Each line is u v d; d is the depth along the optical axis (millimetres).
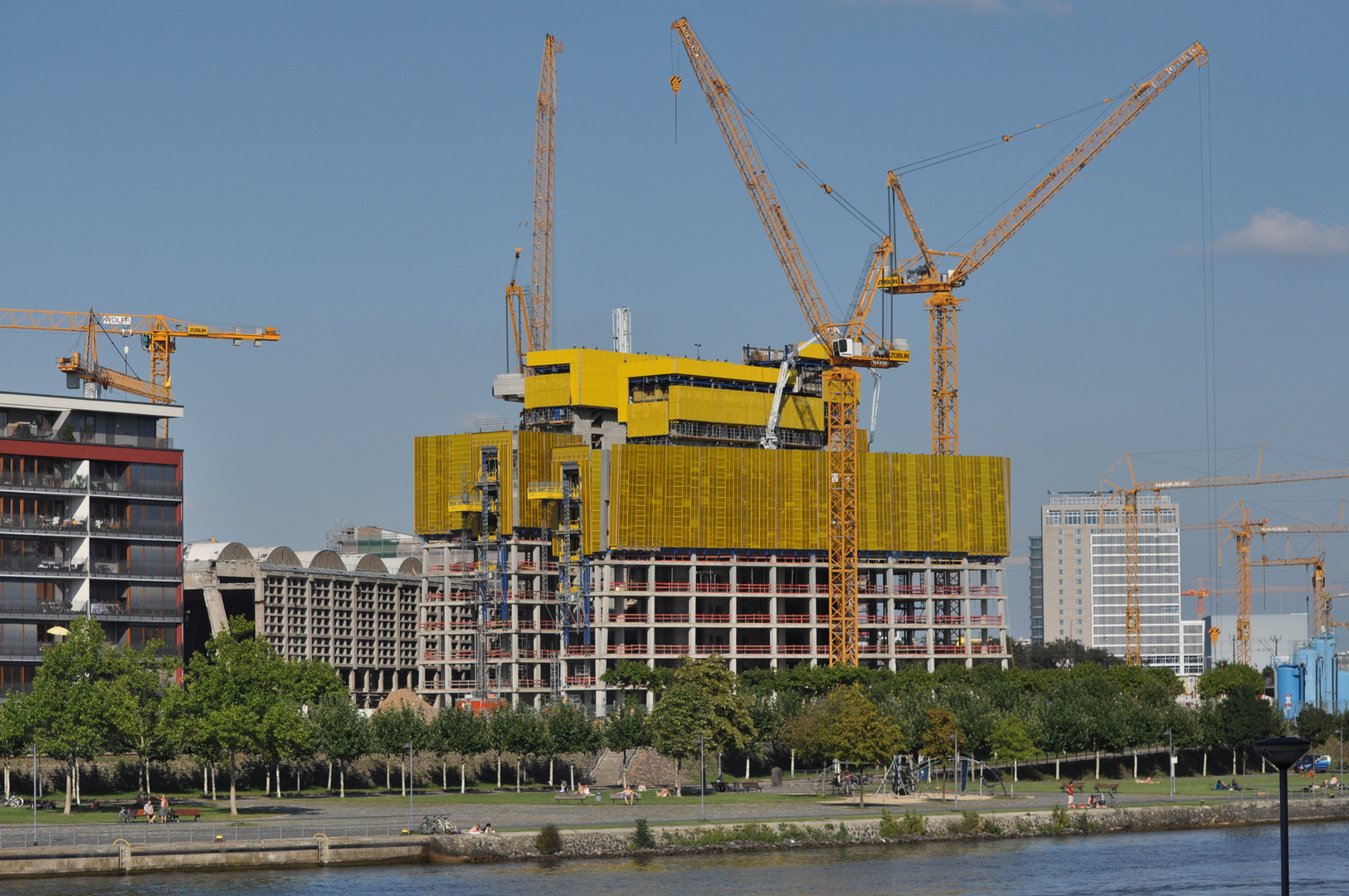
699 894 148125
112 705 171500
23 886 144375
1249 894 154500
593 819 185875
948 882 159000
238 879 149875
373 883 150500
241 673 183750
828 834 182000
